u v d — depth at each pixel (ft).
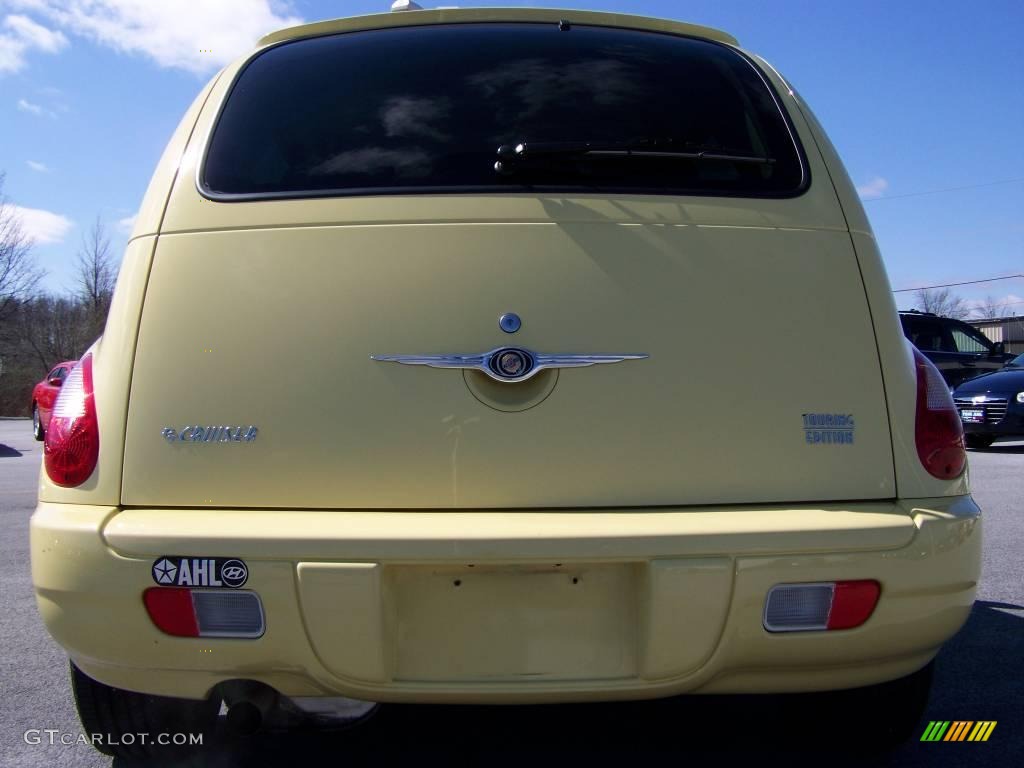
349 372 6.47
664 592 6.06
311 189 6.98
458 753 8.79
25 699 10.14
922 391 6.99
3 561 17.25
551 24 8.23
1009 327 156.87
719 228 6.90
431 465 6.36
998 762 8.50
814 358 6.75
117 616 6.20
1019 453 37.58
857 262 7.07
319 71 7.84
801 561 6.17
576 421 6.44
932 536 6.43
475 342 6.47
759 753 8.72
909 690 7.88
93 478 6.50
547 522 6.16
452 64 7.79
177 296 6.73
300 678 6.25
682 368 6.57
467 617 6.25
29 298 114.73
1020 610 13.34
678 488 6.45
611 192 6.92
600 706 9.97
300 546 6.01
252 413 6.46
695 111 7.61
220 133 7.39
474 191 6.87
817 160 7.43
